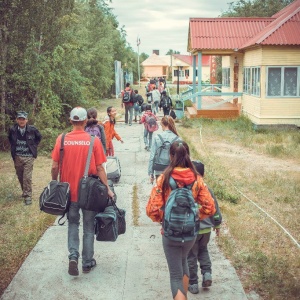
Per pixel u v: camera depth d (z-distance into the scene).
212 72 48.94
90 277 5.77
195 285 5.34
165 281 5.68
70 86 20.83
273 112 21.48
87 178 5.52
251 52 23.30
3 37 15.42
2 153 15.27
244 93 24.84
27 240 7.07
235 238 7.29
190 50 28.95
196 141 18.70
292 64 21.14
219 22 27.34
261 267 6.04
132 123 23.75
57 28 16.53
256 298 5.32
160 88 30.12
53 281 5.66
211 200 4.58
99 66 33.84
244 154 16.08
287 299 5.27
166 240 4.48
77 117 5.65
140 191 10.13
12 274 6.00
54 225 7.79
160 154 7.29
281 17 25.75
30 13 15.54
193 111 26.33
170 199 4.37
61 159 5.61
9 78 15.66
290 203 9.84
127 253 6.55
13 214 8.45
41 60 15.90
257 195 10.48
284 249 7.02
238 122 23.12
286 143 18.33
